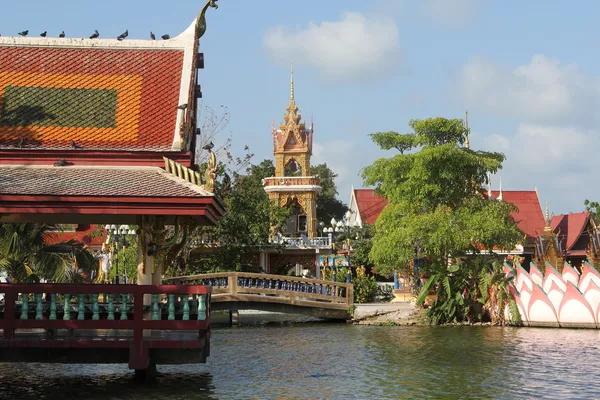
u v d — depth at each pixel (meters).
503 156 50.94
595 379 22.84
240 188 61.34
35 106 21.78
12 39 23.09
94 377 23.05
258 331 39.81
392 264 48.66
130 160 20.48
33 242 32.84
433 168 46.84
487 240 43.81
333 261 55.06
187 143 21.05
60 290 18.53
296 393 20.91
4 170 19.94
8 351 18.89
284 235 68.50
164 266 20.86
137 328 18.56
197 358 19.31
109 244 55.16
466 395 20.73
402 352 29.66
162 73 22.64
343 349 30.94
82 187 18.58
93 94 22.09
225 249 58.56
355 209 83.19
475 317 41.31
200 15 23.41
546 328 37.69
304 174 71.88
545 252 65.12
